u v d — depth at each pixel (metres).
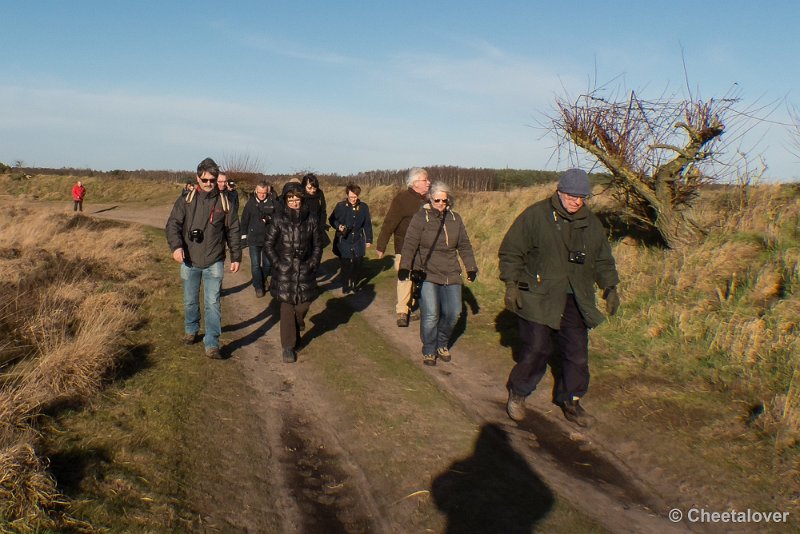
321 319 8.23
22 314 6.00
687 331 6.17
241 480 3.79
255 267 9.62
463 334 7.45
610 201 10.91
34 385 4.32
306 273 6.28
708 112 7.54
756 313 6.06
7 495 2.98
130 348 6.00
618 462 4.30
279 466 4.10
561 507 3.62
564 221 4.54
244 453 4.17
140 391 4.88
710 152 7.77
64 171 55.66
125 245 13.40
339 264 13.26
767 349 5.36
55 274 8.41
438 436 4.55
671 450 4.27
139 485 3.43
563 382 4.92
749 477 3.84
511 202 15.78
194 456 3.94
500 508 3.60
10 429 3.69
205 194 6.09
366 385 5.55
